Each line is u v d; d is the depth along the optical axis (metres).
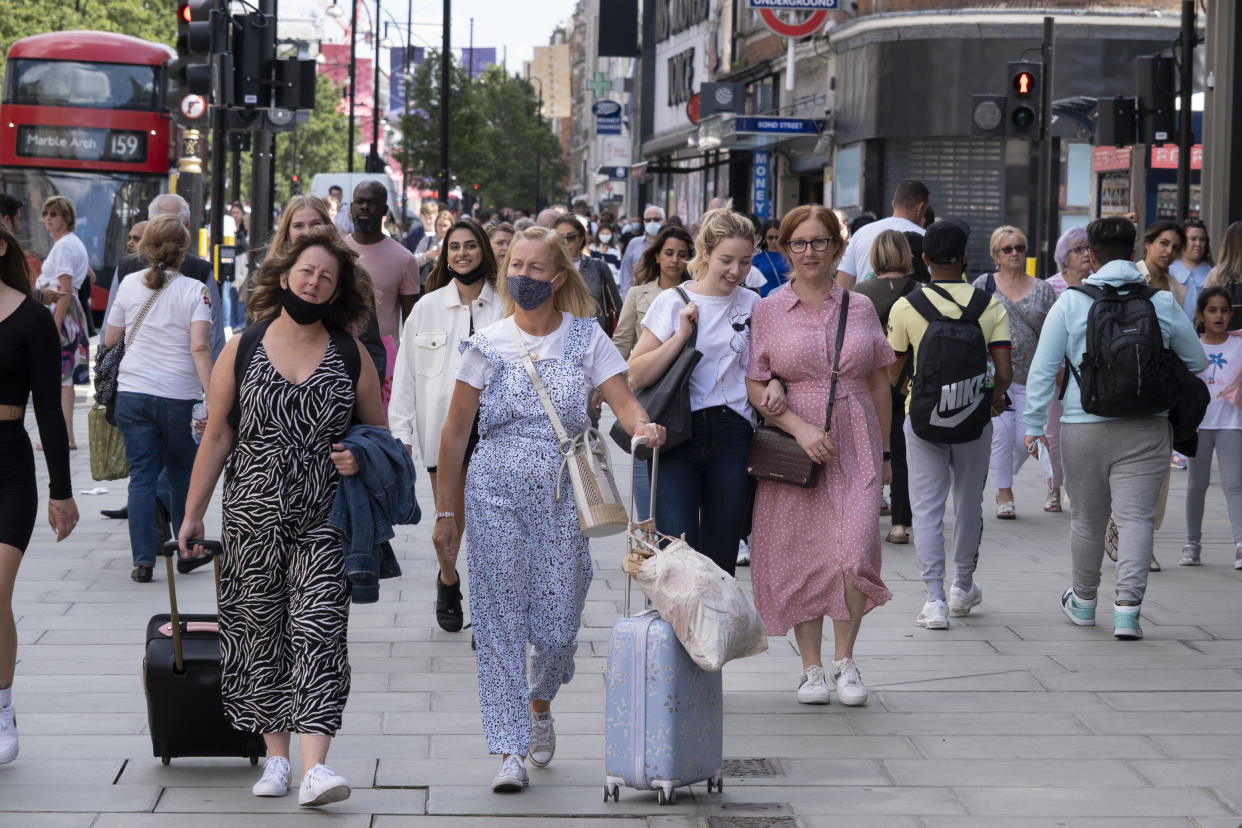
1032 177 64.88
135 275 19.58
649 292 19.89
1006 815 11.49
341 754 12.81
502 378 12.02
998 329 17.52
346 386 11.70
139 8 104.25
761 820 11.34
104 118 60.28
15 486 12.16
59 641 16.58
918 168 66.62
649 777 11.49
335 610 11.50
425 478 29.38
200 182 50.00
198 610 18.12
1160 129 33.94
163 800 11.57
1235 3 33.00
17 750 12.32
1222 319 21.14
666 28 126.00
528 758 12.54
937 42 64.62
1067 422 17.45
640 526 12.09
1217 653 16.66
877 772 12.55
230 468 11.67
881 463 14.62
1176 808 11.68
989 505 26.94
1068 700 14.78
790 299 14.49
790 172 81.31
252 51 33.12
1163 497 21.17
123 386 19.53
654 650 11.45
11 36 97.12
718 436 14.40
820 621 14.78
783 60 81.62
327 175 76.75
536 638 12.04
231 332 50.78
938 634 17.55
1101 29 63.28
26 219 59.94
